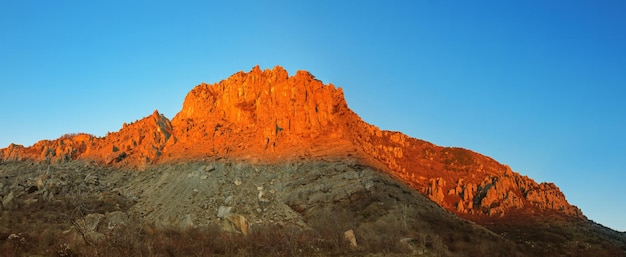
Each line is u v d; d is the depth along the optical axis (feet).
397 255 202.80
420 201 290.76
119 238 185.47
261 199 277.44
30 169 349.61
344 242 207.72
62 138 414.21
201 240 199.93
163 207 278.46
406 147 436.76
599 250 267.18
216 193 285.43
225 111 384.68
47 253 176.04
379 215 258.98
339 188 281.95
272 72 395.34
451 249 229.25
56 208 263.08
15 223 227.40
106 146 383.65
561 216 325.01
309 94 372.17
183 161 331.16
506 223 305.12
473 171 400.06
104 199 285.02
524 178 389.19
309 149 327.67
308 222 249.96
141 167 339.98
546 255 247.50
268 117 357.41
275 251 192.13
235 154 328.49
